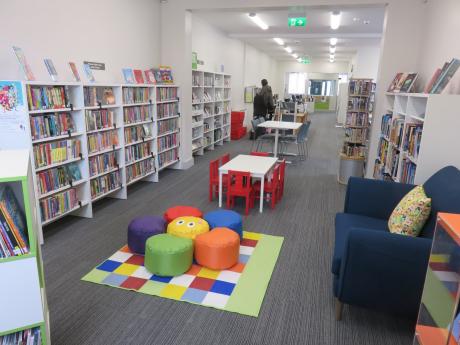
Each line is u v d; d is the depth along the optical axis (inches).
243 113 418.0
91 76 163.6
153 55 236.8
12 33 132.7
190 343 83.6
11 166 59.2
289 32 373.1
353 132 231.8
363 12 266.4
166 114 229.6
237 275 112.0
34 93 125.1
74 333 86.0
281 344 84.1
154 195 194.2
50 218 135.9
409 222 94.0
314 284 109.3
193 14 287.9
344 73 783.1
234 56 419.5
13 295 58.5
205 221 126.3
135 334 86.0
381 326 91.2
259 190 177.9
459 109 108.7
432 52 173.8
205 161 284.7
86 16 172.1
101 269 114.3
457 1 142.9
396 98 166.1
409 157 127.4
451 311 59.3
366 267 82.3
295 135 311.7
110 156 173.3
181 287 104.7
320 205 182.7
